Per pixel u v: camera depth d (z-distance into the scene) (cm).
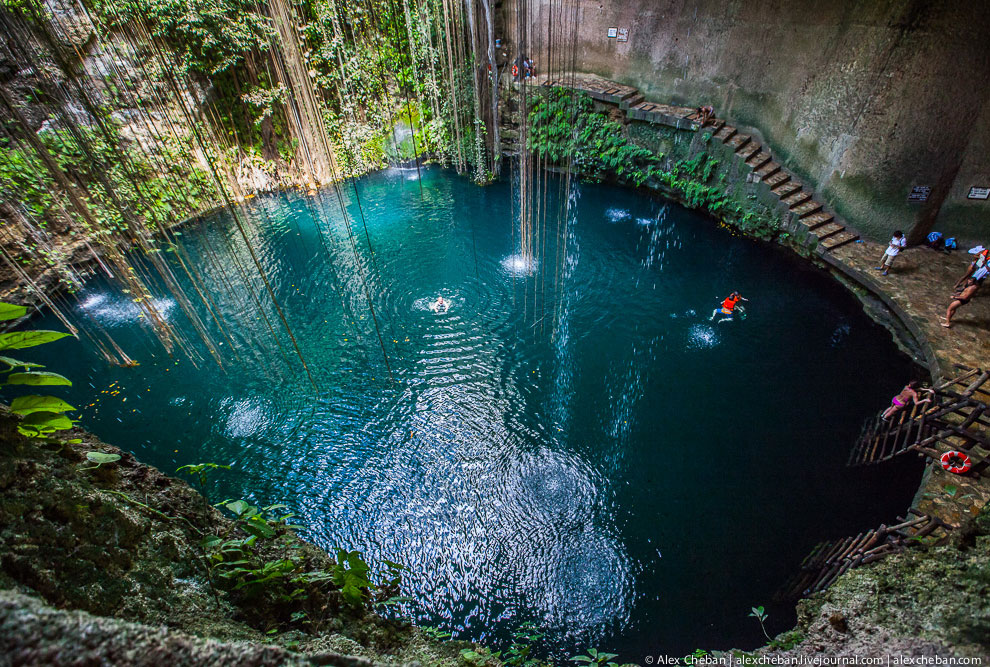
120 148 1059
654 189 1554
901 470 725
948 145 1018
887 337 993
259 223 1469
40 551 174
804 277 1177
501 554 672
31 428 202
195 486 771
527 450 812
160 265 1095
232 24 1349
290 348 1024
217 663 115
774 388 897
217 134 1418
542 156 1722
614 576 644
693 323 1057
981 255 842
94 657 103
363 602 305
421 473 782
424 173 1780
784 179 1291
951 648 312
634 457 794
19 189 1050
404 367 980
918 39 988
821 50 1164
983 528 409
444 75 1664
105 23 1106
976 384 676
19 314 166
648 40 1528
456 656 293
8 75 955
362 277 1137
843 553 580
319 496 752
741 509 711
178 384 943
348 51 1605
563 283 1192
